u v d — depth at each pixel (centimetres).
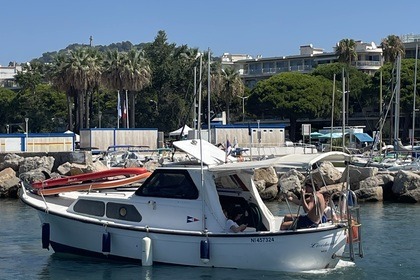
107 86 7875
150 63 8875
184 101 8625
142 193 1734
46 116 10544
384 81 8731
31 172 3978
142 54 8044
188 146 1811
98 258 1773
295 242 1605
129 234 1712
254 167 1628
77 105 8106
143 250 1681
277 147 5400
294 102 9031
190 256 1664
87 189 1911
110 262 1753
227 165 1662
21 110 10712
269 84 9294
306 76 9431
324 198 1689
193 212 1678
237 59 14750
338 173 3588
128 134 6488
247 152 4556
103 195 1800
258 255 1620
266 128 6166
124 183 1931
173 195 1705
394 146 5247
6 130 10594
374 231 2417
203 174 1677
